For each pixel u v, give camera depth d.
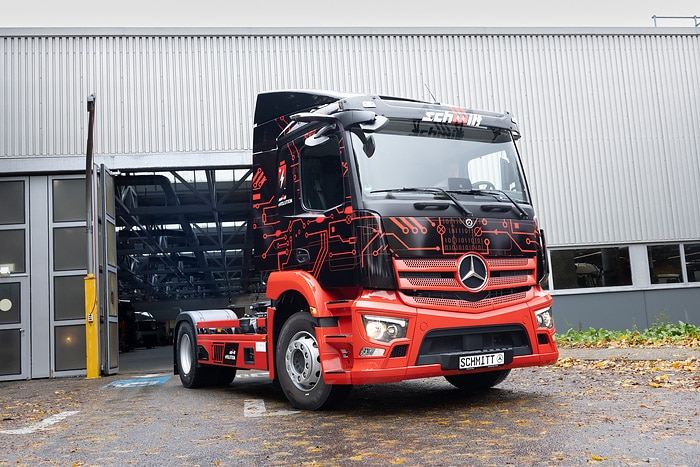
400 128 6.36
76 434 5.88
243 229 26.31
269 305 7.16
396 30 16.89
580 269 17.27
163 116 15.52
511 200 6.59
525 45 17.66
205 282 44.38
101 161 15.14
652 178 17.73
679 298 17.44
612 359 10.14
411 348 5.77
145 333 43.50
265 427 5.73
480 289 6.12
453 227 6.09
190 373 9.73
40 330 14.34
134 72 15.59
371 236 5.85
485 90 17.30
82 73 15.44
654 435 4.60
